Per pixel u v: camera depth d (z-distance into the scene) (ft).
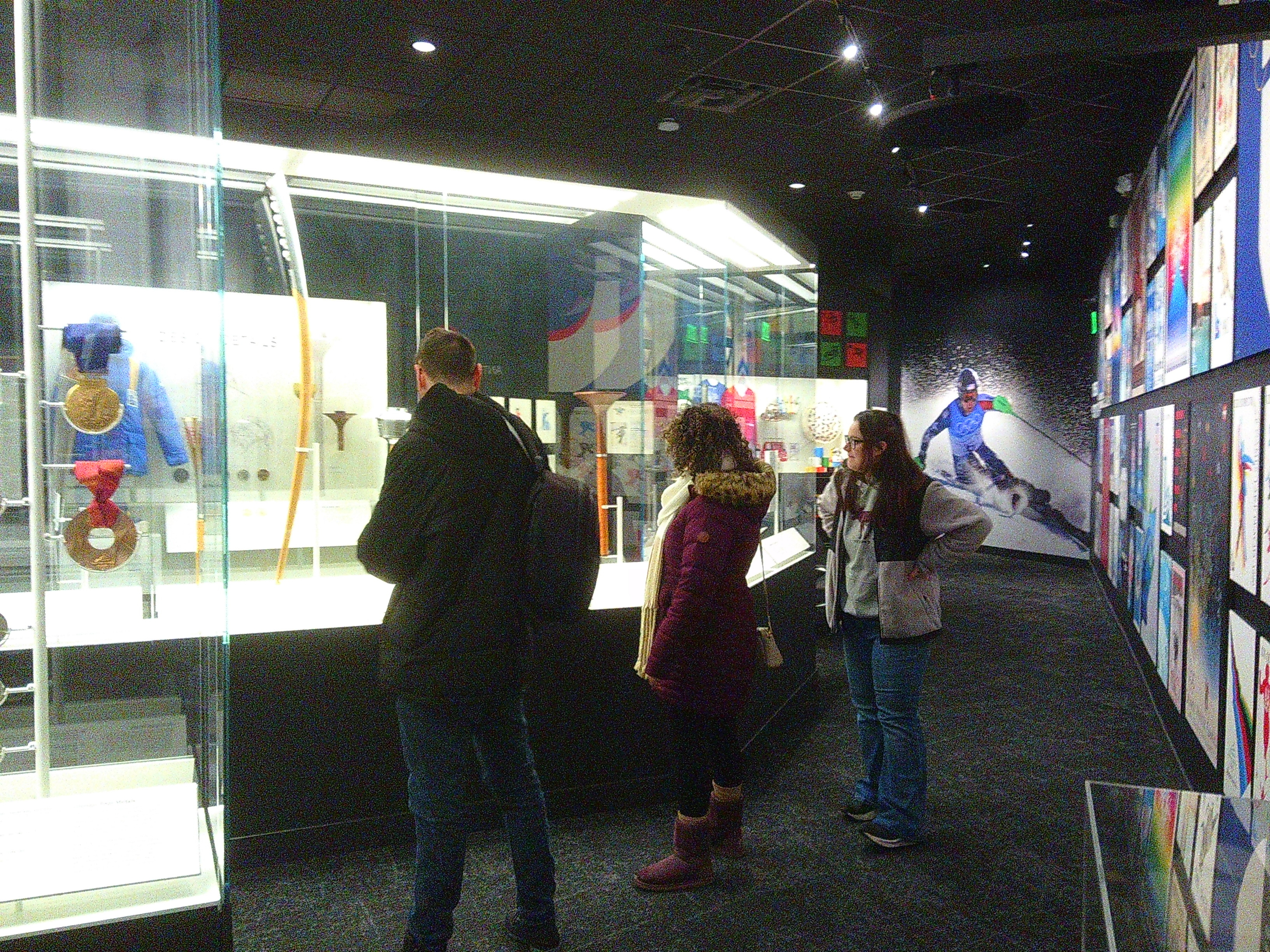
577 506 7.00
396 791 9.35
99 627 4.37
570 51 16.63
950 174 23.58
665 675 7.96
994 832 9.82
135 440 4.31
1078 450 33.86
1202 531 11.23
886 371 31.86
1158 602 15.21
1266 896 3.40
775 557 14.28
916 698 9.14
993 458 37.04
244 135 8.77
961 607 25.00
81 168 4.23
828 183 24.86
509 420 7.01
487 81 18.19
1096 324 31.73
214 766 4.35
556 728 10.00
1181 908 3.25
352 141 9.16
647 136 21.50
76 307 4.30
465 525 6.54
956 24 15.29
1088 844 3.88
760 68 17.34
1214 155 10.91
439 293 10.56
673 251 11.84
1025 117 9.24
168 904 4.23
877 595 9.18
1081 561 33.65
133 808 4.35
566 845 9.38
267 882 8.54
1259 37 5.24
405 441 6.61
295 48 16.57
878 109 14.93
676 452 8.27
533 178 9.95
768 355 14.47
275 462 9.98
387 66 17.46
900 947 7.47
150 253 4.26
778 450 14.87
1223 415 10.00
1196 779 10.98
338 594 10.18
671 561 8.20
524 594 6.84
